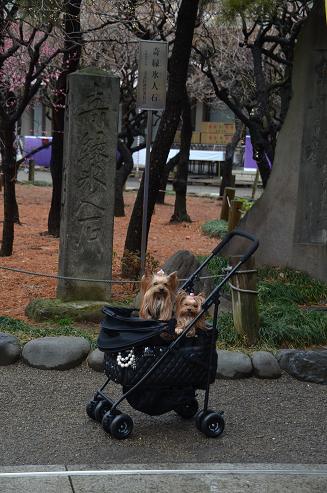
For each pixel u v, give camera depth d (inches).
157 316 182.5
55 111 475.5
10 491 151.6
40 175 1216.2
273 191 356.5
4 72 507.2
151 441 183.5
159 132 337.1
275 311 282.2
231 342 255.0
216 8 621.9
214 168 1366.9
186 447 180.7
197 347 180.5
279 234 352.5
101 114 280.8
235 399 218.1
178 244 490.0
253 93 633.0
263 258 357.7
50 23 355.6
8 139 389.7
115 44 571.8
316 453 180.5
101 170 284.5
